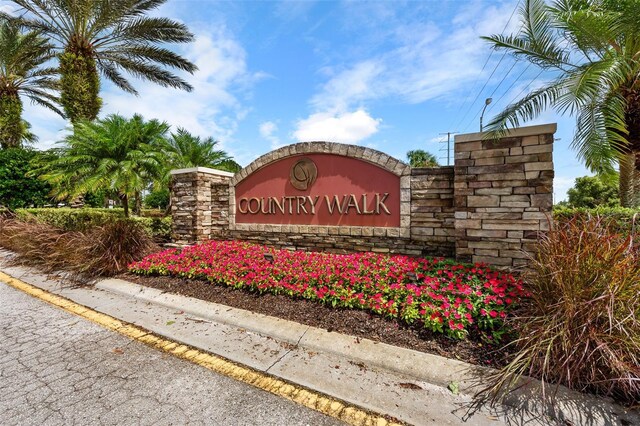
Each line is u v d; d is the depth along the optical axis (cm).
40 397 218
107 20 948
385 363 254
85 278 508
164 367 258
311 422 195
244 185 632
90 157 719
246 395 222
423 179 466
